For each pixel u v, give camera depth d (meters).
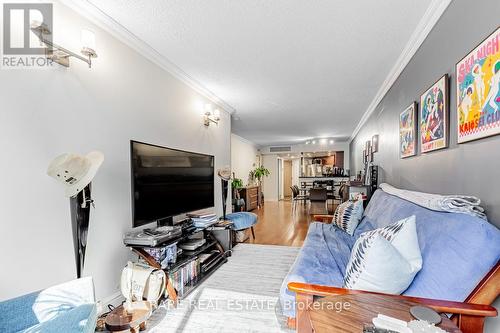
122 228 2.18
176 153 2.63
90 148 1.89
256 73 3.08
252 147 9.73
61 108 1.69
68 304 1.26
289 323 1.78
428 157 2.02
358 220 2.84
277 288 2.43
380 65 2.83
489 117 1.23
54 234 1.61
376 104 4.12
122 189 2.19
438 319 0.93
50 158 1.61
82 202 1.46
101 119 2.00
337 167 9.54
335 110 4.83
